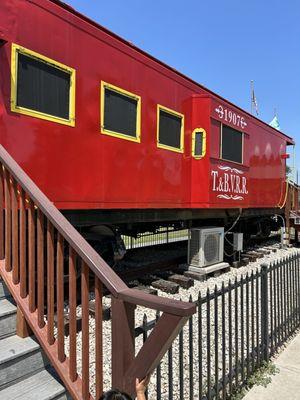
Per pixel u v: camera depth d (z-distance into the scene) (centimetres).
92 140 511
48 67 455
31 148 432
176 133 695
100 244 623
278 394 369
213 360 414
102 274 207
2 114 403
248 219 1176
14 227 275
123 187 563
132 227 750
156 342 184
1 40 403
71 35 484
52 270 246
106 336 433
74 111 484
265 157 1064
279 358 450
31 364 256
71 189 480
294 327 533
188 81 725
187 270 771
